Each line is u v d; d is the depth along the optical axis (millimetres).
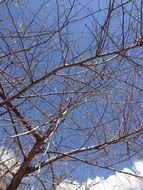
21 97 4199
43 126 4168
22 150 4629
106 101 4469
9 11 3934
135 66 4012
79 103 4195
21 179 4777
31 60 4105
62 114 4051
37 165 4910
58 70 3869
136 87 4270
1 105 4082
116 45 3721
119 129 4891
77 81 4004
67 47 3838
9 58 4309
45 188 4812
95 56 3729
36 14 4098
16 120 4273
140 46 3664
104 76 4043
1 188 4828
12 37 4176
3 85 4453
